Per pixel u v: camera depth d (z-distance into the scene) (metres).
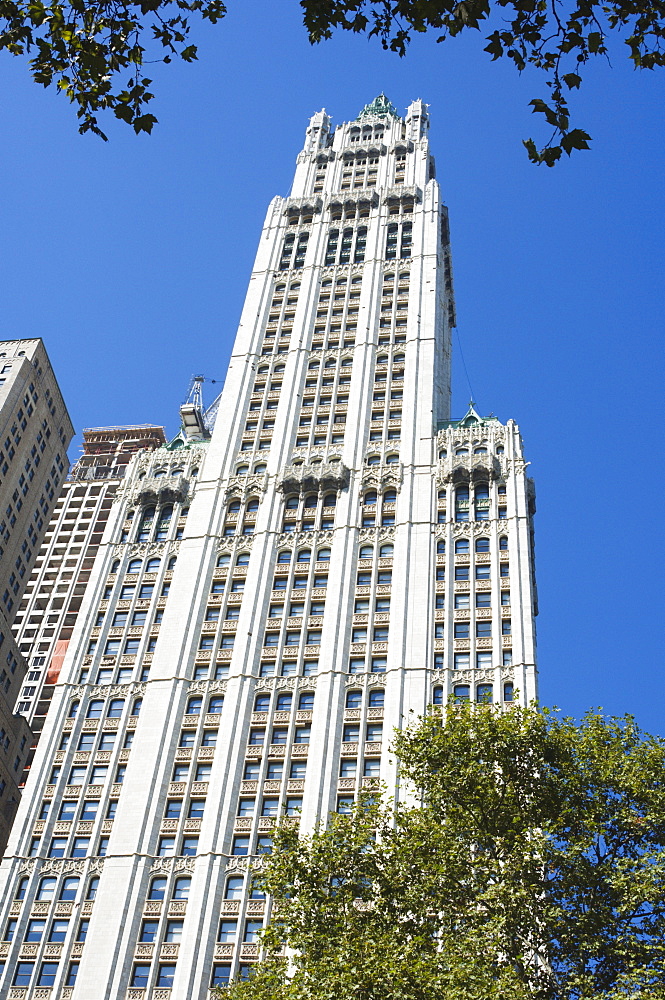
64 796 86.44
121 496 109.56
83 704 92.44
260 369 118.50
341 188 140.75
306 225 134.88
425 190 135.75
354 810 51.62
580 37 24.17
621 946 41.09
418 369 113.69
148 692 91.88
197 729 88.44
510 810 46.94
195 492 107.31
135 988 74.12
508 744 49.62
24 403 142.88
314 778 82.44
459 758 49.97
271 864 51.62
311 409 112.62
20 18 26.53
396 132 148.38
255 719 88.00
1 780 123.50
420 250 127.12
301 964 46.12
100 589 101.38
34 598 183.88
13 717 129.00
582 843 43.81
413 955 41.44
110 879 79.94
